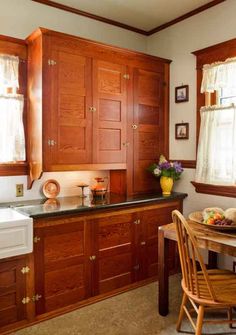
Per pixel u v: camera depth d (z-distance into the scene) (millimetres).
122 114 3053
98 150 2885
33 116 2691
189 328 2219
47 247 2346
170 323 2289
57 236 2393
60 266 2418
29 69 2746
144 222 2953
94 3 2996
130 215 2844
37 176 2629
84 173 3221
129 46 3580
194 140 3209
